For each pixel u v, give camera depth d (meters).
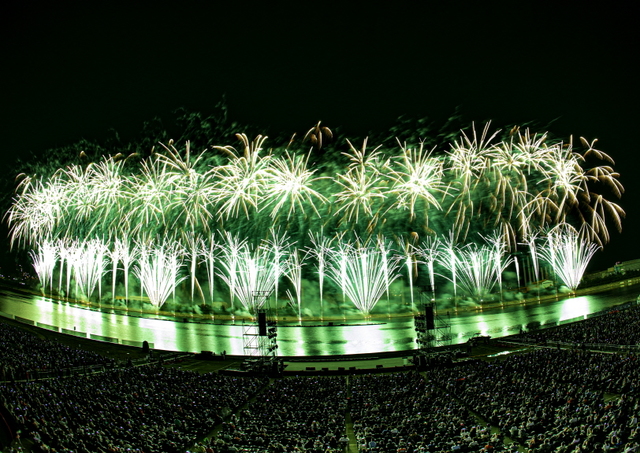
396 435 35.44
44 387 43.53
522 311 92.69
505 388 44.38
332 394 50.00
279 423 40.47
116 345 77.81
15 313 93.31
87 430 34.22
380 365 66.50
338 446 35.31
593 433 28.98
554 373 46.59
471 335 80.88
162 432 36.25
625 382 38.94
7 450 29.55
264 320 66.12
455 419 37.34
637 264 111.81
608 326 66.75
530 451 29.59
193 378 56.47
